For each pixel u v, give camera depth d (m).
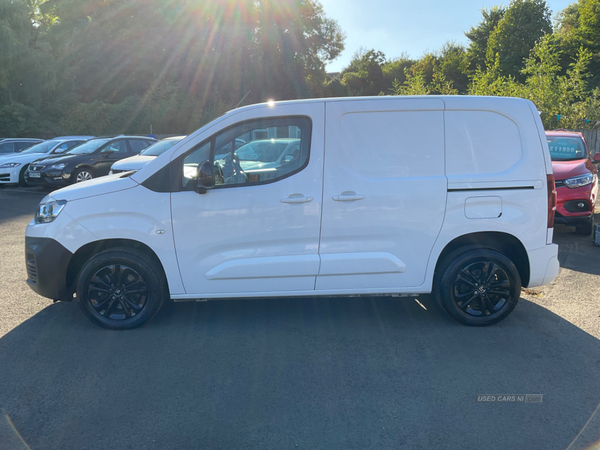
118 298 4.18
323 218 4.04
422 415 2.95
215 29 41.03
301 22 44.09
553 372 3.47
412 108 4.06
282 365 3.59
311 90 47.12
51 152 15.64
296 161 4.07
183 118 36.34
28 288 5.43
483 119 4.10
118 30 40.16
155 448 2.65
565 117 18.69
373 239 4.10
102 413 2.98
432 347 3.89
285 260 4.08
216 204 4.02
